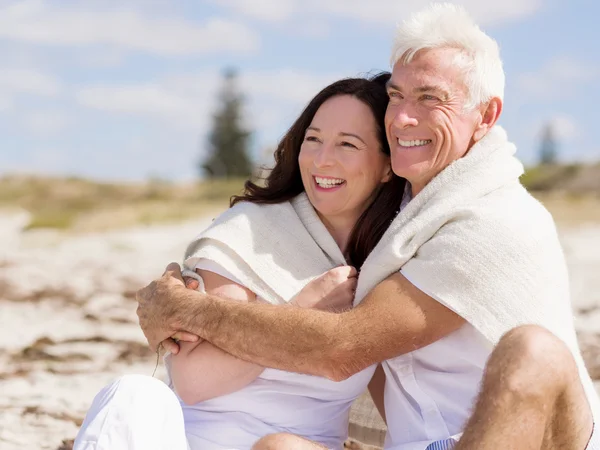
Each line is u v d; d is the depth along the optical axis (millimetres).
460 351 2873
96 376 5250
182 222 24922
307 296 3092
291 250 3232
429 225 2904
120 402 2689
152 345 3154
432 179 3018
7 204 40938
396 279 2871
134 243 15938
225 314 2939
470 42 3006
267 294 3143
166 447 2691
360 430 3449
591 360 5188
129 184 52250
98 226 22422
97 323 6789
